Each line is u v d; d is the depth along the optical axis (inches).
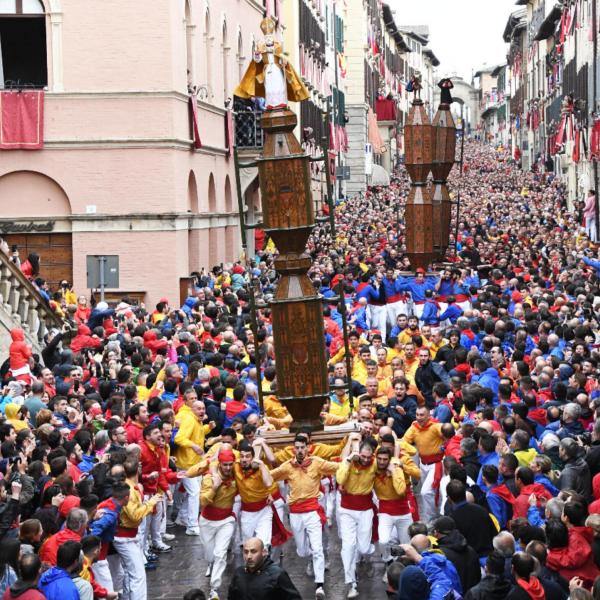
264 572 483.5
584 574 519.8
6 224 1503.4
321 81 3120.1
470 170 5531.5
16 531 544.7
